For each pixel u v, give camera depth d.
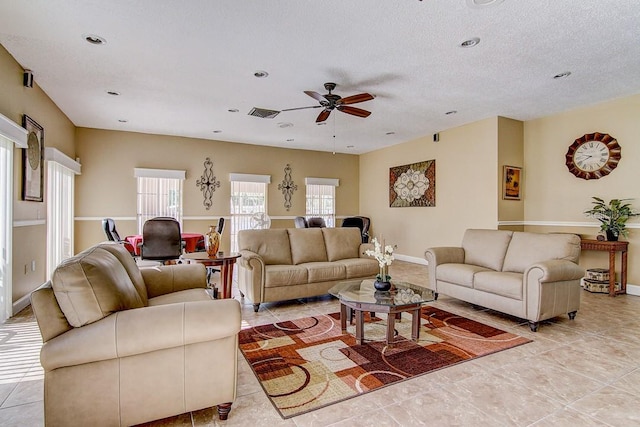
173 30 2.84
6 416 1.80
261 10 2.55
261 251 4.16
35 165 3.90
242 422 1.77
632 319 3.42
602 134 4.68
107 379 1.55
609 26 2.77
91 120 5.59
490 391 2.06
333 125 5.92
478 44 3.08
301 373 2.29
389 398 1.99
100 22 2.72
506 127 5.42
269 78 3.86
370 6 2.50
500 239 3.98
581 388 2.10
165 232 3.91
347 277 4.13
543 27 2.79
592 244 4.47
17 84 3.45
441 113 5.22
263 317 3.51
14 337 2.88
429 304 4.01
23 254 3.62
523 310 3.14
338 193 8.52
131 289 1.98
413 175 6.96
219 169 7.14
